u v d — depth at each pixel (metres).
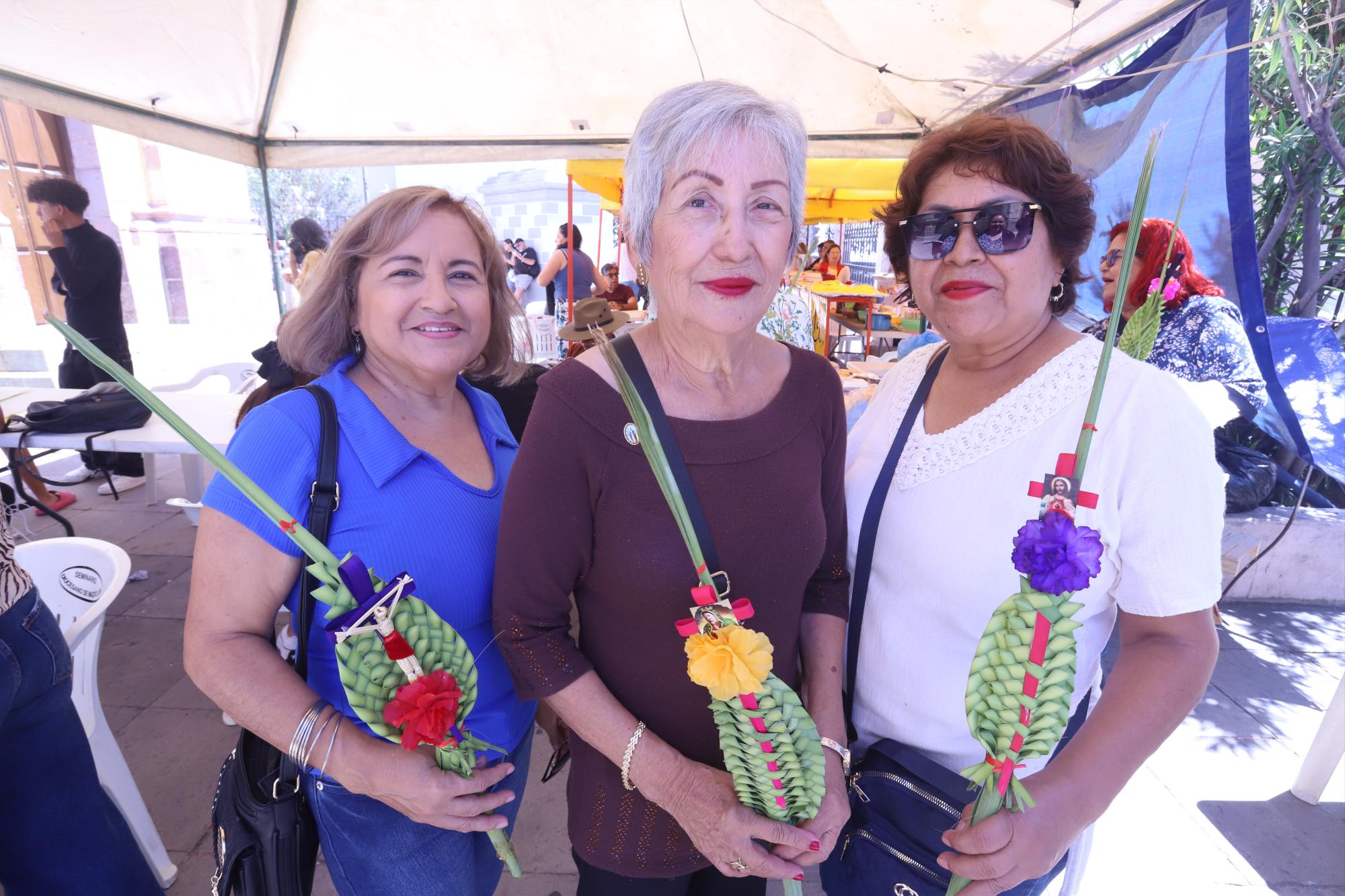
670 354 1.09
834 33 3.78
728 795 1.02
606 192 5.95
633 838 1.18
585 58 4.18
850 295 5.64
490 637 1.28
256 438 1.09
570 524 1.02
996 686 0.78
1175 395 1.01
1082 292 3.37
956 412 1.23
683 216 0.99
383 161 5.14
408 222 1.19
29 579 1.41
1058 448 1.06
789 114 1.01
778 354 1.22
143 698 2.78
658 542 1.02
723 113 0.96
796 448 1.12
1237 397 2.76
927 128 4.55
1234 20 2.56
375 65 4.25
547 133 5.05
